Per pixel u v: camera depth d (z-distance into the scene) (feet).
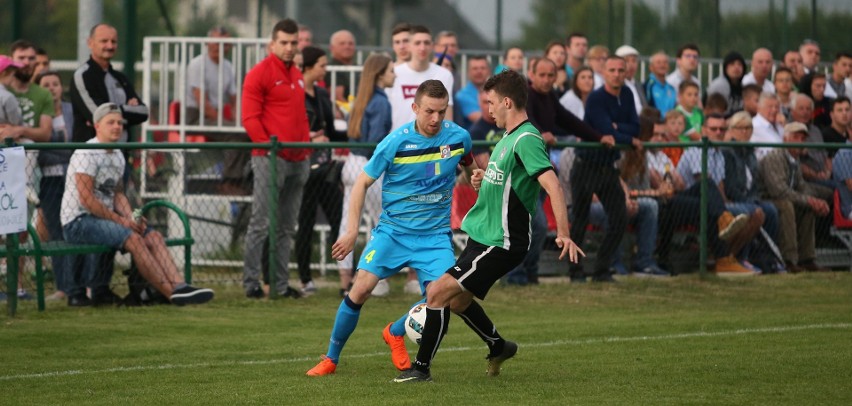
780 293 109.70
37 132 102.99
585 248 119.55
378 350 77.56
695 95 130.52
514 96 62.28
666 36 183.73
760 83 142.51
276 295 102.01
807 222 124.77
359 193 67.36
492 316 94.43
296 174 102.22
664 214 117.80
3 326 85.71
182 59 124.67
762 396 60.70
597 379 65.82
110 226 95.09
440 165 68.64
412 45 109.19
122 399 60.18
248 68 130.00
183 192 121.29
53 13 189.16
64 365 71.15
